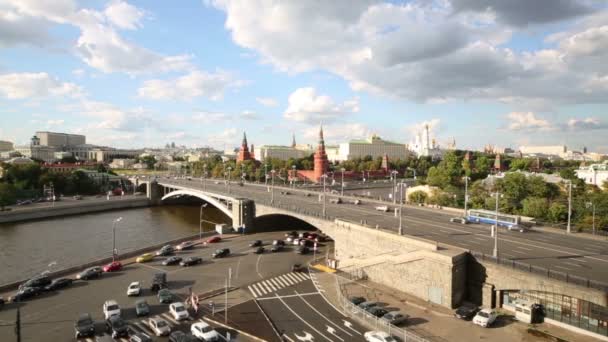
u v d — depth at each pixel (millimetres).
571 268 49312
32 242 105500
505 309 49531
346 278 64938
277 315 50469
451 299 50781
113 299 56750
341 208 102375
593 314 41719
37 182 197500
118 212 167000
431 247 55594
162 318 49625
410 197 131000
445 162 175125
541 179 115062
